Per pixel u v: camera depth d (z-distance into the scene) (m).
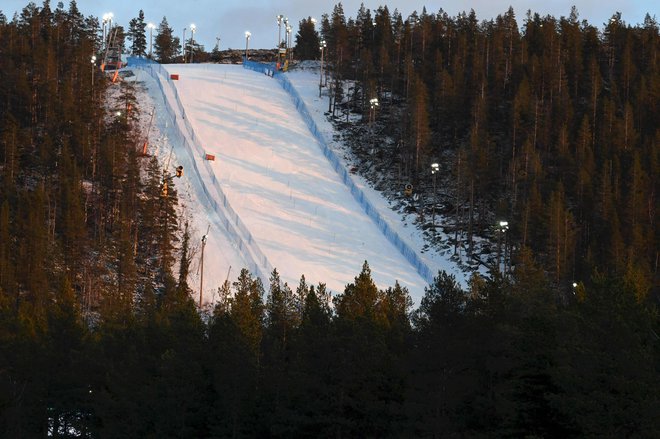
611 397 54.84
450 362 68.81
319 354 77.19
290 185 195.62
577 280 142.88
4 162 185.00
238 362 78.25
